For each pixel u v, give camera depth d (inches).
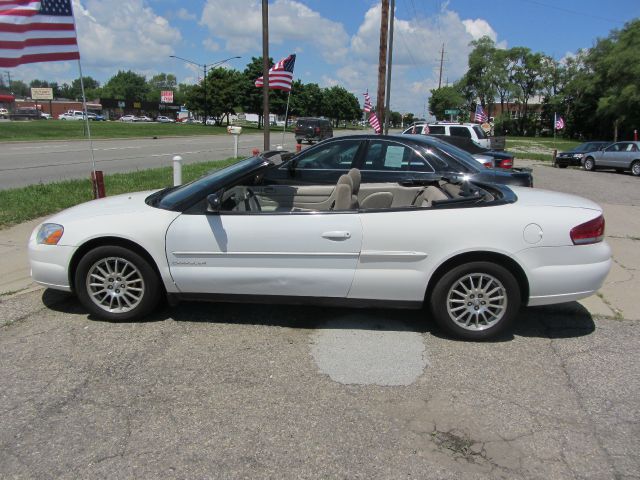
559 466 106.9
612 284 227.6
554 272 157.4
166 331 168.6
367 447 112.0
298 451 110.2
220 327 172.6
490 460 108.4
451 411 126.2
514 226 156.1
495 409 127.5
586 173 890.7
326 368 146.3
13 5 249.8
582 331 175.5
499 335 170.4
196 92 3078.2
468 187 180.1
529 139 3157.0
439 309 162.6
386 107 906.7
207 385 135.9
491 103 3878.0
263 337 165.5
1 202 349.7
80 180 468.1
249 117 3747.5
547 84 3727.9
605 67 2704.2
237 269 164.4
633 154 869.2
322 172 282.7
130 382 136.6
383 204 210.8
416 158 276.8
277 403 128.2
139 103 4751.5
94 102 5723.4
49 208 340.2
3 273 218.4
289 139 1804.9
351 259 159.9
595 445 114.0
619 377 144.1
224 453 109.1
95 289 172.6
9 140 1205.1
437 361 151.6
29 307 185.5
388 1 788.0
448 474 103.9
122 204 181.8
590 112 2992.1
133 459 106.7
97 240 168.7
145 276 168.9
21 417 120.3
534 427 120.3
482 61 3737.7
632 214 419.8
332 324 176.4
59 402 126.6
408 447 112.2
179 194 177.3
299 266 161.9
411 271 159.6
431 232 157.0
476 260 159.0
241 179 175.0
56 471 102.7
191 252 164.6
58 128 1700.3
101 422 119.0
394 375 143.0
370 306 166.2
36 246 173.2
